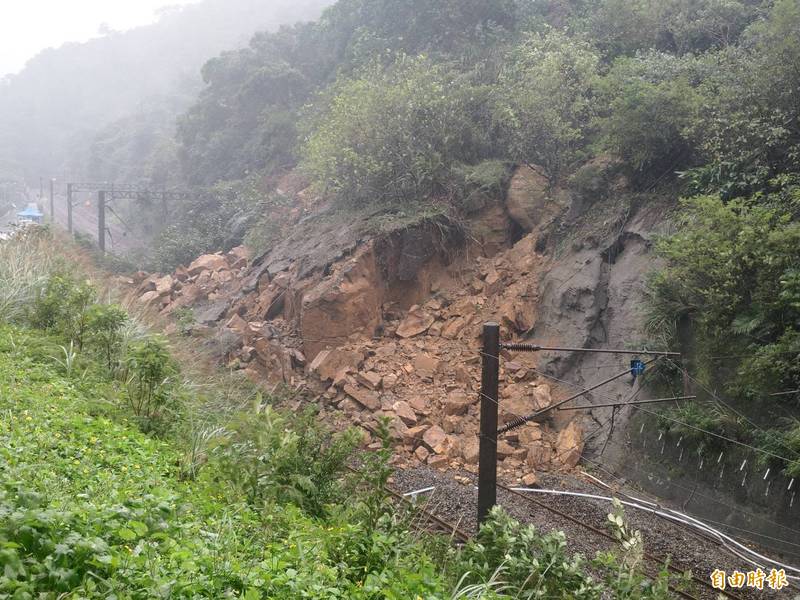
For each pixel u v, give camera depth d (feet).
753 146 58.59
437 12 115.55
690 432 48.78
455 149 83.92
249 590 14.94
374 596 17.67
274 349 71.61
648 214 65.82
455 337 69.97
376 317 74.08
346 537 20.83
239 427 33.96
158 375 34.86
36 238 65.31
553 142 79.20
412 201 80.64
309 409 33.88
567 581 22.75
